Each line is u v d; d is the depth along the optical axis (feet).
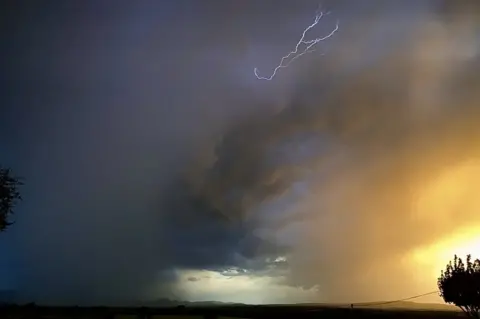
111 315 139.74
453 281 92.68
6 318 134.92
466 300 90.94
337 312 143.13
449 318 130.82
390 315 136.56
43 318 134.92
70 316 138.21
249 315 139.85
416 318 131.85
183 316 138.82
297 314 142.31
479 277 90.58
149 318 140.15
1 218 89.61
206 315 139.85
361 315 138.10
